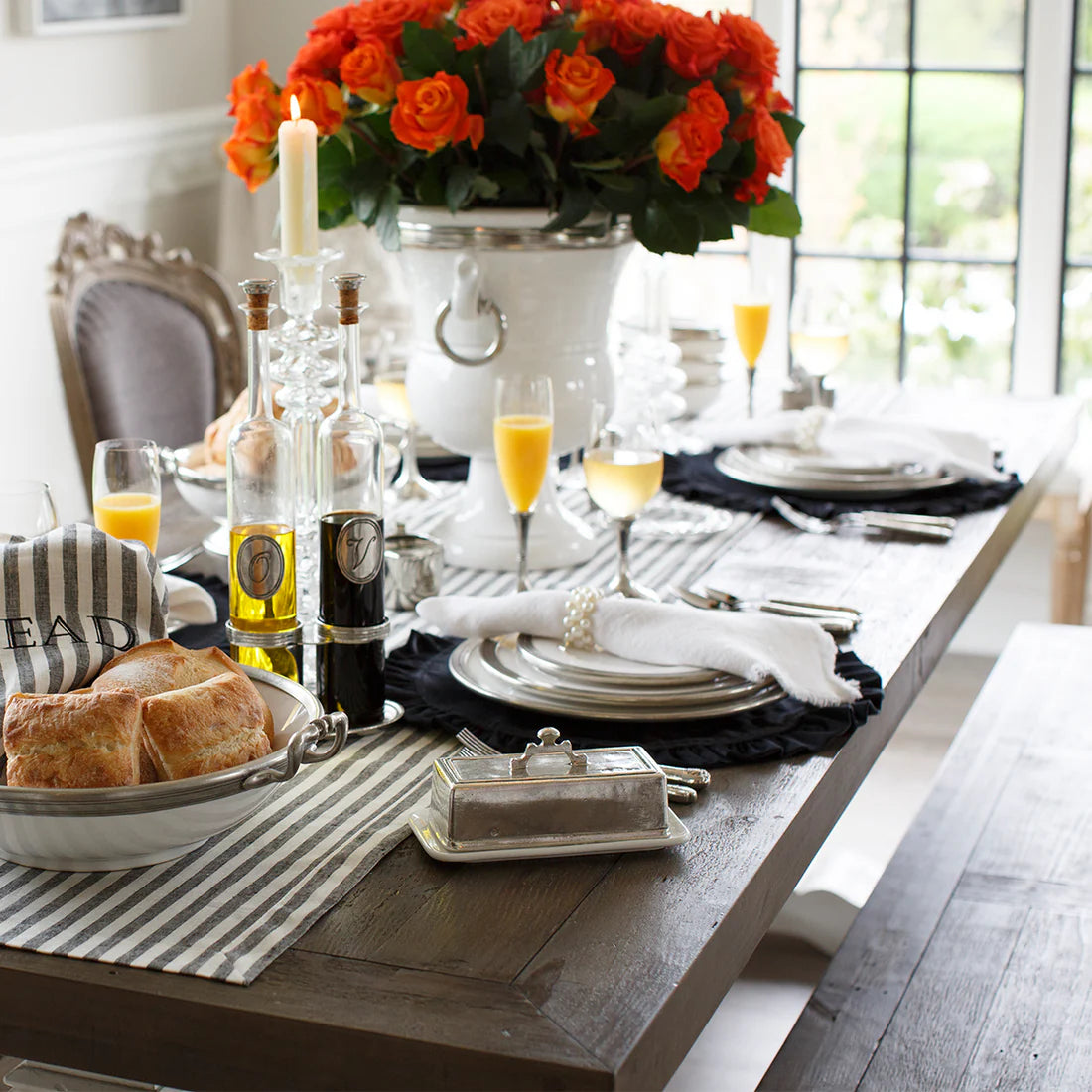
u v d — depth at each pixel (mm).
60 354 2332
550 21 1606
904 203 3443
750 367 2252
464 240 1555
